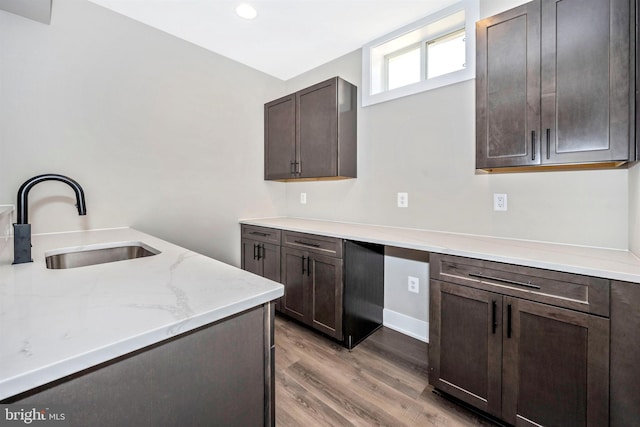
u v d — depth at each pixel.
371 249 2.35
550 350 1.23
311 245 2.26
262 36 2.38
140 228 2.23
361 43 2.51
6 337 0.53
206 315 0.65
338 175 2.42
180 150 2.44
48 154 1.81
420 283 2.30
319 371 1.85
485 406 1.40
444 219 2.11
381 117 2.44
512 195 1.81
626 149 1.23
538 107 1.43
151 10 2.05
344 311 2.08
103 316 0.62
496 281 1.36
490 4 1.86
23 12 1.67
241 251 2.89
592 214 1.55
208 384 0.68
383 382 1.75
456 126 2.03
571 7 1.33
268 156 3.02
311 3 1.98
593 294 1.13
